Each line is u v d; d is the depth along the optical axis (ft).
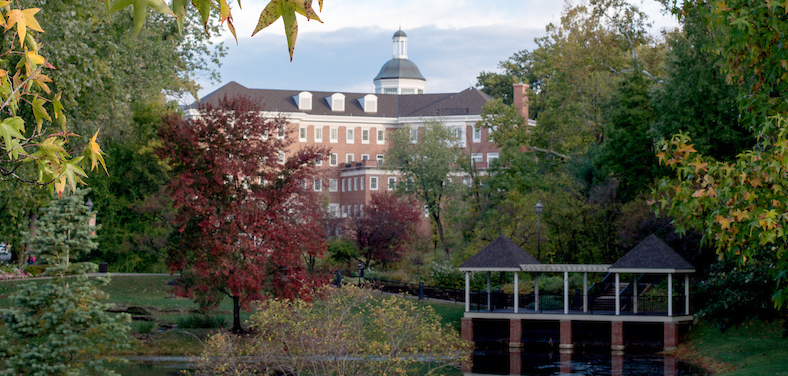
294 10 9.29
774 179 39.34
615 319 111.24
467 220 172.76
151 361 91.71
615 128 142.82
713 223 41.91
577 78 165.78
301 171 99.45
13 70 63.31
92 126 83.10
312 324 59.41
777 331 100.22
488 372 90.33
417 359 61.21
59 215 68.18
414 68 408.05
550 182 163.22
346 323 62.44
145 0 9.64
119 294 136.05
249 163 96.43
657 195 44.80
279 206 97.09
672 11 53.83
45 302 68.03
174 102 145.48
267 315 60.23
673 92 116.57
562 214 143.95
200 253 96.32
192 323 109.09
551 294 127.24
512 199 166.91
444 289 144.87
